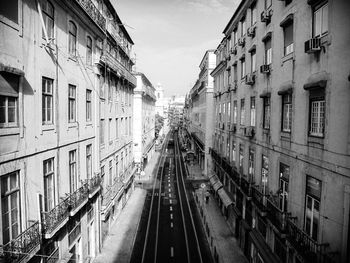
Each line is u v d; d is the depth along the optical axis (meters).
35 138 10.86
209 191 34.56
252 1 18.12
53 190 12.62
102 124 20.42
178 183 39.16
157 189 35.97
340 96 8.68
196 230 23.41
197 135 54.41
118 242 20.67
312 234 10.37
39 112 11.17
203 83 44.66
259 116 16.56
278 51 13.72
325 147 9.45
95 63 18.22
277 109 13.77
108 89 21.98
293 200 11.80
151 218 25.95
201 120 48.12
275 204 13.55
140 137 40.91
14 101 9.65
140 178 41.22
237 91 22.17
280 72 13.44
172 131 143.12
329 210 9.23
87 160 17.31
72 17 14.48
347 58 8.36
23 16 10.01
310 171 10.46
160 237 21.98
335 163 8.90
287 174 12.73
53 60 12.38
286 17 12.35
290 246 11.09
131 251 19.55
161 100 119.00
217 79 32.47
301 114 11.20
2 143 8.88
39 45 11.14
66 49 13.82
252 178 17.88
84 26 16.27
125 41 30.94
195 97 59.97
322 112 9.87
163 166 50.88
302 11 11.22
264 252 14.17
